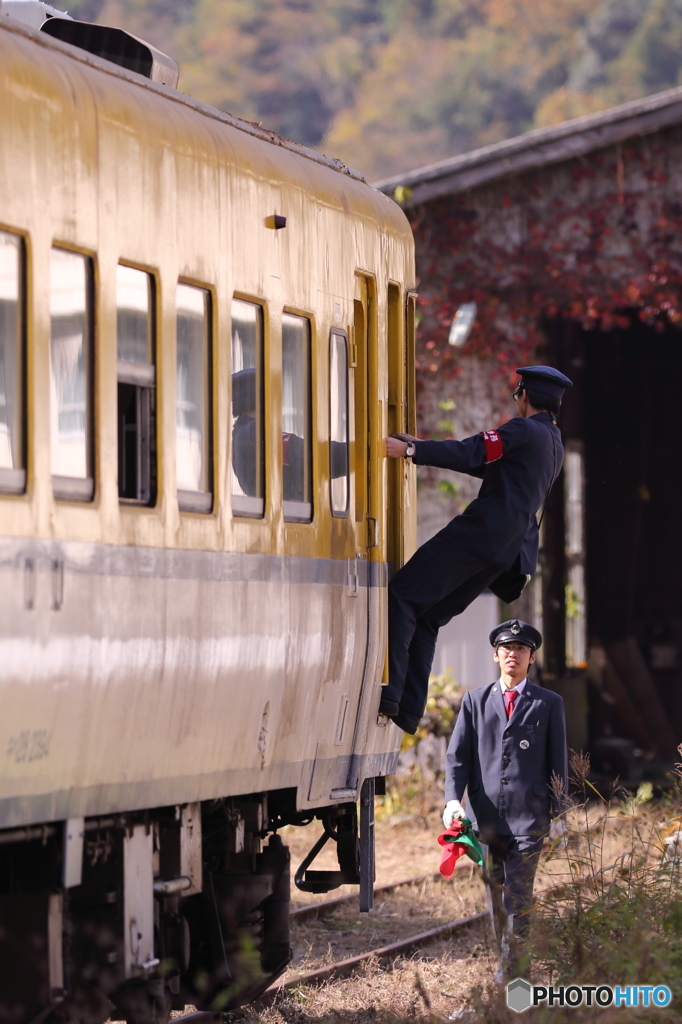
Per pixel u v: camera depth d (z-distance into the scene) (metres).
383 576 28.59
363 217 28.78
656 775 73.44
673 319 61.78
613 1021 21.67
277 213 25.08
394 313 30.53
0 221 17.89
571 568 81.12
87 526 19.22
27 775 17.91
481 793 29.75
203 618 22.02
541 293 62.44
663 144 61.81
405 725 29.12
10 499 17.75
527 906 27.98
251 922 26.98
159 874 22.53
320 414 26.30
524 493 27.81
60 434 19.00
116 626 19.73
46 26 25.78
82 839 19.23
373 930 37.81
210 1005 25.61
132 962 20.80
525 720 29.45
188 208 22.28
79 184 19.58
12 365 18.20
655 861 29.41
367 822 28.81
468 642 61.81
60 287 19.20
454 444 27.53
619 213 62.06
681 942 24.19
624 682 83.88
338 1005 29.66
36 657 17.97
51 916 19.31
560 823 29.05
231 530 22.98
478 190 62.66
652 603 86.50
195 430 22.39
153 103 22.02
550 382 28.91
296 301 25.64
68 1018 20.81
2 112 18.05
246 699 23.42
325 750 26.52
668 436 85.56
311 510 25.95
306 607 25.38
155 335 21.33
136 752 20.41
